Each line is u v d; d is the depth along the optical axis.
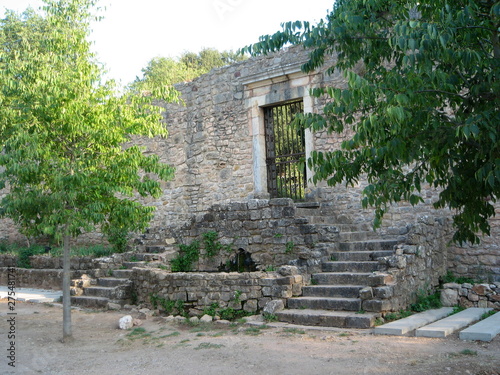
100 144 7.88
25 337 7.82
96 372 5.84
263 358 5.88
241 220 10.34
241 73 12.83
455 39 4.53
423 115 4.54
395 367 5.26
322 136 11.45
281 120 12.55
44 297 11.60
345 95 4.45
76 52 7.70
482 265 9.17
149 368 5.85
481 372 5.02
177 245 11.32
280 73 11.98
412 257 8.05
